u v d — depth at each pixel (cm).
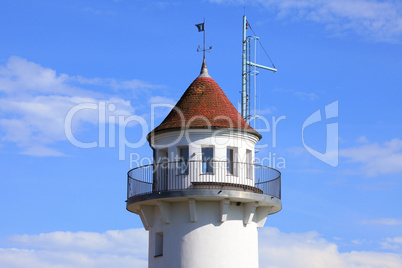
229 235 4203
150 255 4338
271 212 4494
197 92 4456
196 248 4166
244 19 5522
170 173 4203
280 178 4384
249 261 4238
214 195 4109
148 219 4328
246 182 4231
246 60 5459
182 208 4228
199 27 4638
